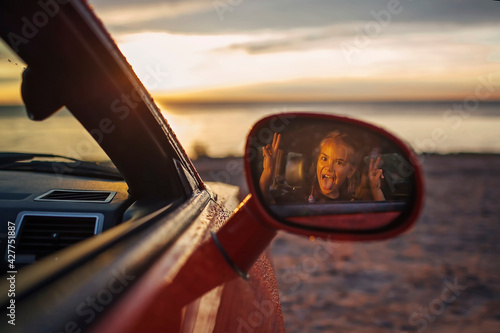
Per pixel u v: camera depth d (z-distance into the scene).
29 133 1.31
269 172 1.01
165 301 0.82
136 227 1.01
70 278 0.73
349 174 0.99
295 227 0.99
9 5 0.83
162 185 1.35
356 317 4.57
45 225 1.30
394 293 5.19
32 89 1.00
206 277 1.00
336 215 0.98
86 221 1.30
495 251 6.80
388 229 0.96
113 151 1.24
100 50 0.95
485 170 17.94
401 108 158.38
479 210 9.87
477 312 4.59
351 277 5.78
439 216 9.27
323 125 1.00
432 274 5.80
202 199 1.56
